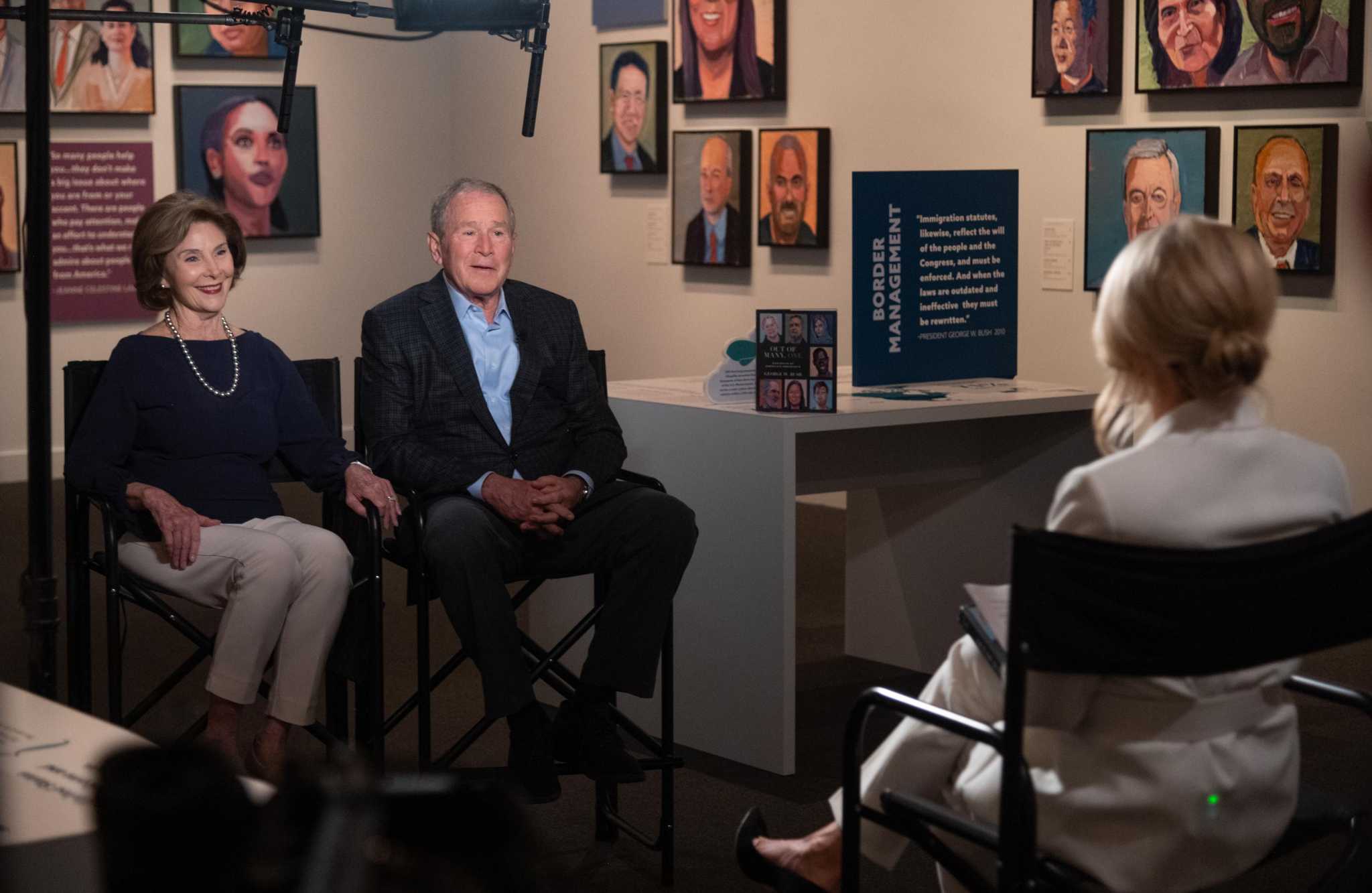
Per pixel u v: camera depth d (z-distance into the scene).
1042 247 6.07
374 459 3.25
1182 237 1.77
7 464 7.45
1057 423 4.20
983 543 4.39
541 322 3.38
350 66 8.43
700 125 7.40
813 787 3.56
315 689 3.00
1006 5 6.11
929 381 4.23
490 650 2.87
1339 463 1.87
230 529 3.05
